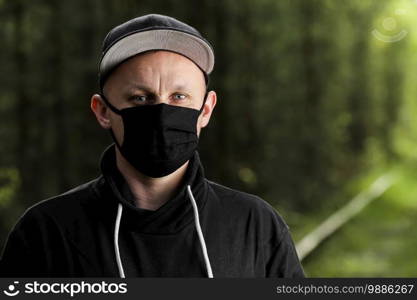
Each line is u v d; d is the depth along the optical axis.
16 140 18.80
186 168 4.11
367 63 56.72
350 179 45.56
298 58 34.91
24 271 4.05
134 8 20.95
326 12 38.69
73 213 4.07
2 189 16.70
